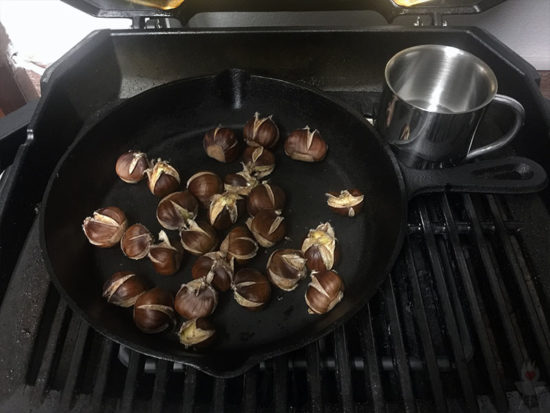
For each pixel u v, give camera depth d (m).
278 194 0.37
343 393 0.29
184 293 0.31
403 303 0.34
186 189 0.39
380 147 0.37
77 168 0.37
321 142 0.40
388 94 0.35
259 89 0.42
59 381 0.30
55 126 0.39
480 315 0.32
